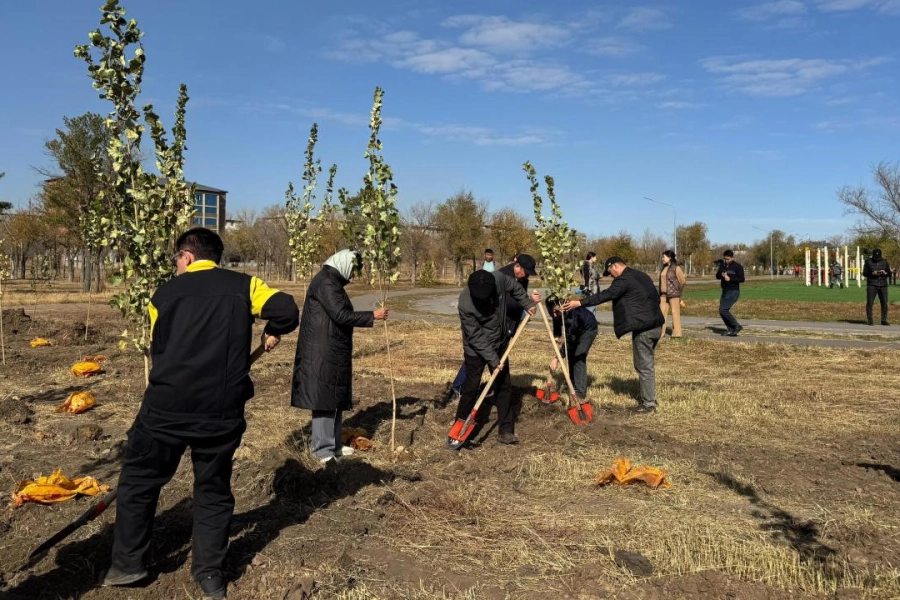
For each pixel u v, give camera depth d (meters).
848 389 10.00
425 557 4.26
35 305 25.81
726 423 7.88
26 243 42.06
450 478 5.77
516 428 7.43
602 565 4.12
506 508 5.08
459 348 15.00
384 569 4.11
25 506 4.88
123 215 5.79
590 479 5.78
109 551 4.22
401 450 6.48
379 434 7.12
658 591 3.80
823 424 7.86
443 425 7.59
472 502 5.15
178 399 3.70
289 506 5.04
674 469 6.02
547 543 4.45
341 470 5.61
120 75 5.64
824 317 22.53
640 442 6.86
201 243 4.09
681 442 6.96
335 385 6.00
